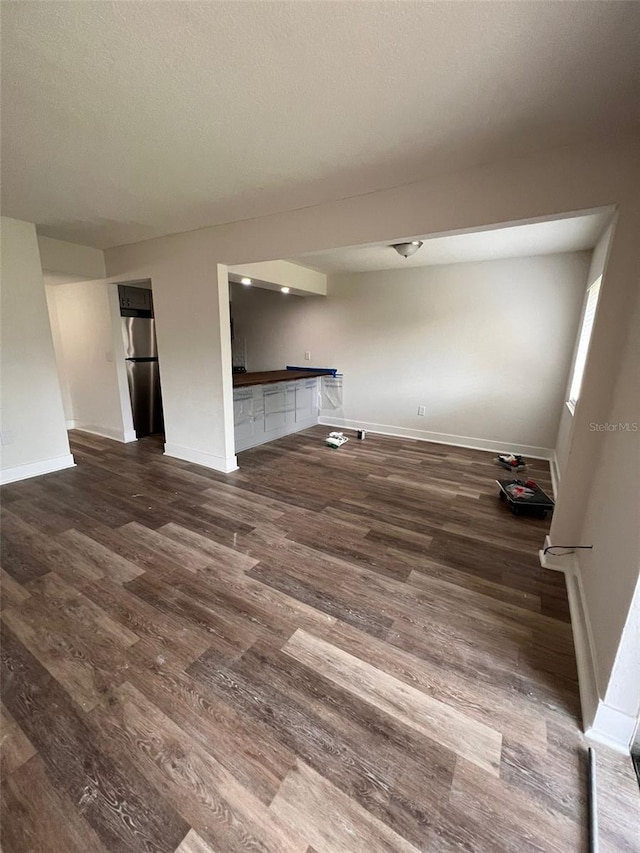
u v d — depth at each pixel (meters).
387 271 4.87
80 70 1.31
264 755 1.18
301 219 2.67
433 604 1.87
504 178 1.94
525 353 4.21
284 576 2.07
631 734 1.19
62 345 5.02
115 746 1.20
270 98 1.47
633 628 1.13
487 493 3.25
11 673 1.46
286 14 1.07
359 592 1.95
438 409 4.85
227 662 1.52
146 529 2.56
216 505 2.94
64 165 2.04
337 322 5.41
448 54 1.22
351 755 1.18
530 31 1.11
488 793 1.08
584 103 1.46
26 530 2.54
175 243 3.46
